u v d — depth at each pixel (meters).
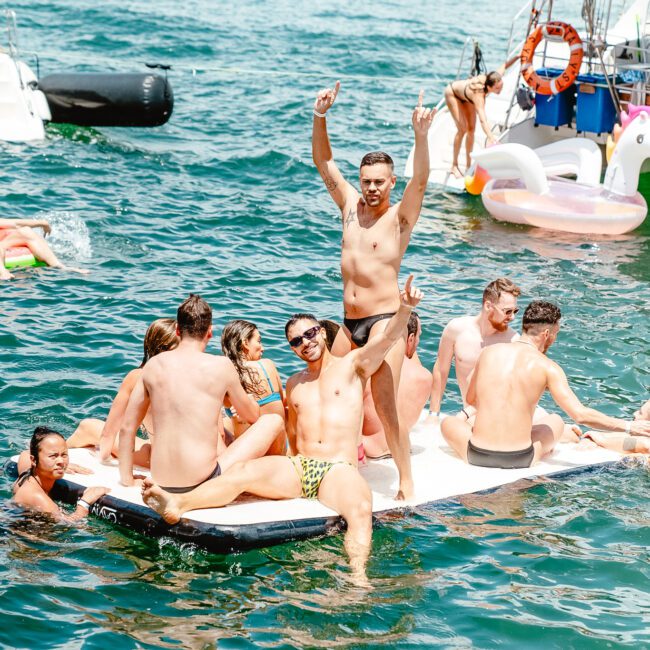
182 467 7.49
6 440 8.89
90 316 11.98
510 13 46.06
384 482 8.36
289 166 19.39
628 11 22.06
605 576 7.08
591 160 17.83
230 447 7.83
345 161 20.02
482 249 15.59
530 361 8.60
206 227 15.84
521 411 8.55
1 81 20.84
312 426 7.97
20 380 10.12
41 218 15.66
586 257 15.32
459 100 18.88
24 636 6.23
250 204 17.02
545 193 16.95
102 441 8.40
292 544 7.38
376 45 34.84
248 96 25.98
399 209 7.70
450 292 13.48
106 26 35.28
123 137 21.58
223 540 7.23
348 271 7.89
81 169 18.80
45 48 31.08
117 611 6.55
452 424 8.92
